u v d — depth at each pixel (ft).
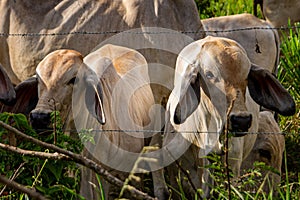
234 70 36.96
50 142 35.76
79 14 49.19
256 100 38.99
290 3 70.44
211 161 37.78
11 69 51.78
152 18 47.67
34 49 49.24
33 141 26.45
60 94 36.83
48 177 35.22
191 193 39.91
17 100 39.32
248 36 53.98
